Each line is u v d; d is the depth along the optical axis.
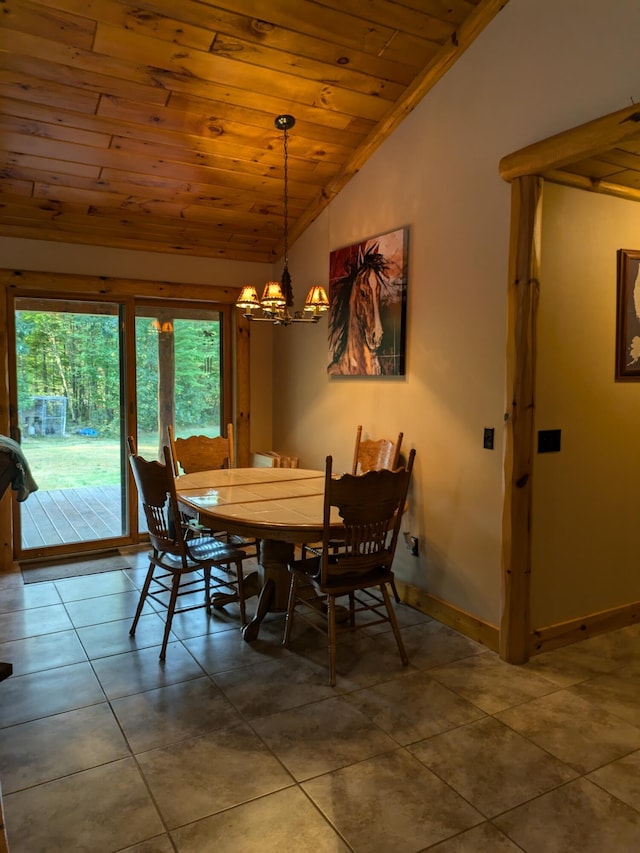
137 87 3.07
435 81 3.18
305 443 4.71
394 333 3.55
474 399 3.03
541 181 2.67
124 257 4.43
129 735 2.22
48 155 3.47
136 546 4.65
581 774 2.02
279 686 2.58
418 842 1.72
